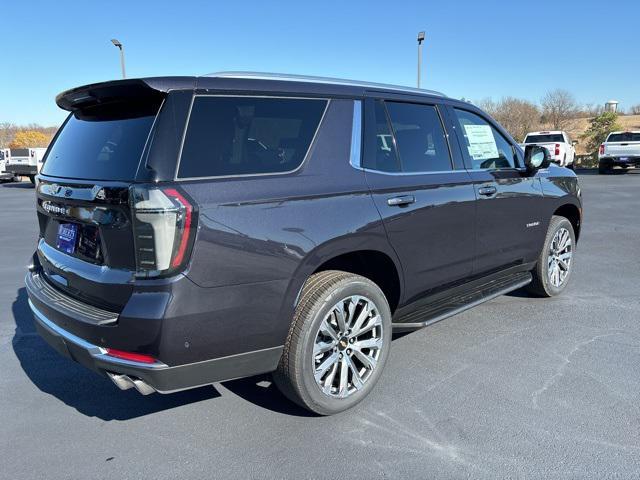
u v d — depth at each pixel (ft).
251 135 9.23
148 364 8.11
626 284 19.33
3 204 52.65
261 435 9.72
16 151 84.38
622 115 189.47
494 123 15.01
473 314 16.15
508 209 14.42
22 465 8.89
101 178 8.76
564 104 143.43
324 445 9.34
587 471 8.47
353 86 11.14
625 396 10.90
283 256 9.03
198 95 8.75
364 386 10.62
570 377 11.80
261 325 8.96
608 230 31.01
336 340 10.08
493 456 8.91
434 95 13.17
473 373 12.08
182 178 8.26
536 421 9.98
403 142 11.83
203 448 9.34
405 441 9.41
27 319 16.34
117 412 10.68
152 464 8.89
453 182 12.57
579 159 100.89
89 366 8.86
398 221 10.96
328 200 9.78
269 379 12.14
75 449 9.35
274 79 9.84
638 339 14.01
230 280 8.47
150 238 7.89
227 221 8.40
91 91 9.28
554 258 17.26
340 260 10.93
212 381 8.79
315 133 10.10
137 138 8.57
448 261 12.57
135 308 7.99
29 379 12.21
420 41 74.43
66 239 9.84
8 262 24.80
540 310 16.44
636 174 76.89
